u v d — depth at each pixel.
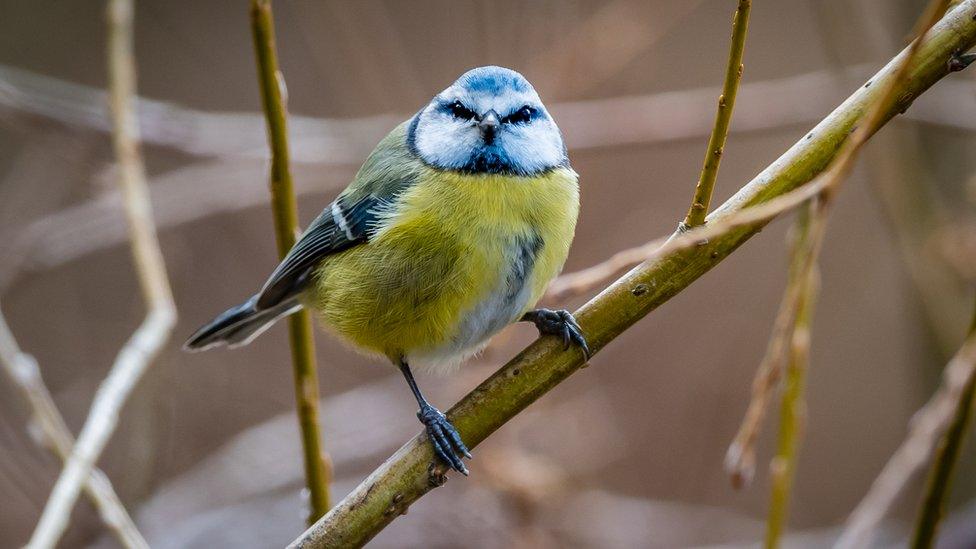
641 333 13.31
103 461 10.96
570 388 12.45
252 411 12.66
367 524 5.26
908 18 10.53
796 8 15.04
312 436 6.09
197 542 10.68
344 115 13.59
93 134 10.44
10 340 6.79
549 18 11.48
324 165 11.08
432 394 11.62
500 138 6.74
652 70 14.12
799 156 5.02
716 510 12.34
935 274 9.43
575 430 11.38
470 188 6.70
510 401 5.44
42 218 11.80
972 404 5.69
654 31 12.09
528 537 10.06
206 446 12.32
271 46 5.80
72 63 14.28
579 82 11.18
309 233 7.45
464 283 6.65
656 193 13.38
